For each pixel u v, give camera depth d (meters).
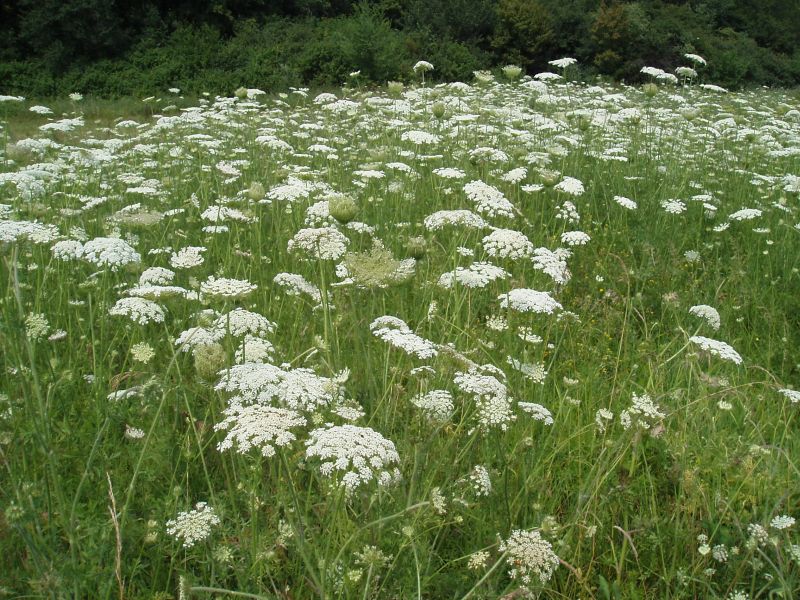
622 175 8.01
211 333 3.02
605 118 9.60
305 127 9.61
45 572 2.11
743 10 34.06
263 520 2.74
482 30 28.27
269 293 4.74
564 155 7.21
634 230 6.70
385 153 6.94
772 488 3.17
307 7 31.17
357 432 2.25
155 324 4.18
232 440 2.26
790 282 5.89
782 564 2.74
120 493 2.73
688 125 10.02
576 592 2.75
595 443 3.29
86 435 2.98
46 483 2.34
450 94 11.24
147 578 2.58
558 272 3.83
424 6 28.41
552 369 4.11
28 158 6.60
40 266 4.50
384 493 2.61
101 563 2.38
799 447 3.61
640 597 2.74
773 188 7.53
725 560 2.82
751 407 3.92
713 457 3.39
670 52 26.59
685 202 7.54
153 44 25.92
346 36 23.28
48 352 3.59
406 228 5.81
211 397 2.94
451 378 3.42
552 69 28.33
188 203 6.50
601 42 26.80
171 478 2.81
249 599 2.38
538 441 3.29
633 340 4.65
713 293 5.61
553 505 2.98
